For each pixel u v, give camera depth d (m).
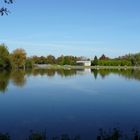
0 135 17.94
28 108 35.41
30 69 152.62
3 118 29.88
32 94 48.34
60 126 26.66
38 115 31.34
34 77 89.12
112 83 72.44
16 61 147.75
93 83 72.31
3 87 58.31
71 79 85.12
